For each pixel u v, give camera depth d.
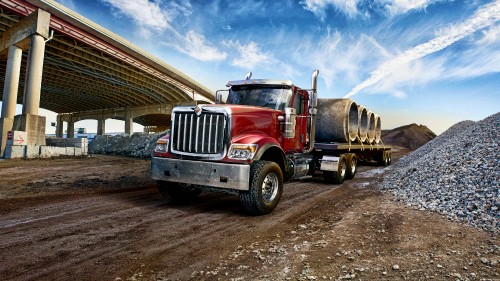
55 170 11.87
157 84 49.09
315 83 7.20
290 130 6.16
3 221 4.55
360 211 5.32
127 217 4.91
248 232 4.18
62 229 4.19
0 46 28.34
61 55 34.28
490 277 2.69
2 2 22.66
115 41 33.28
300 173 7.23
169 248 3.52
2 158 17.39
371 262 3.07
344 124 9.71
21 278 2.71
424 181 7.00
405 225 4.34
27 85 23.44
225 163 4.95
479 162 6.59
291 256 3.26
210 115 5.16
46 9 25.41
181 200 6.34
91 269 2.92
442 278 2.69
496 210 4.48
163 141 5.70
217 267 2.98
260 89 6.92
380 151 15.41
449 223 4.38
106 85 51.09
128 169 12.62
